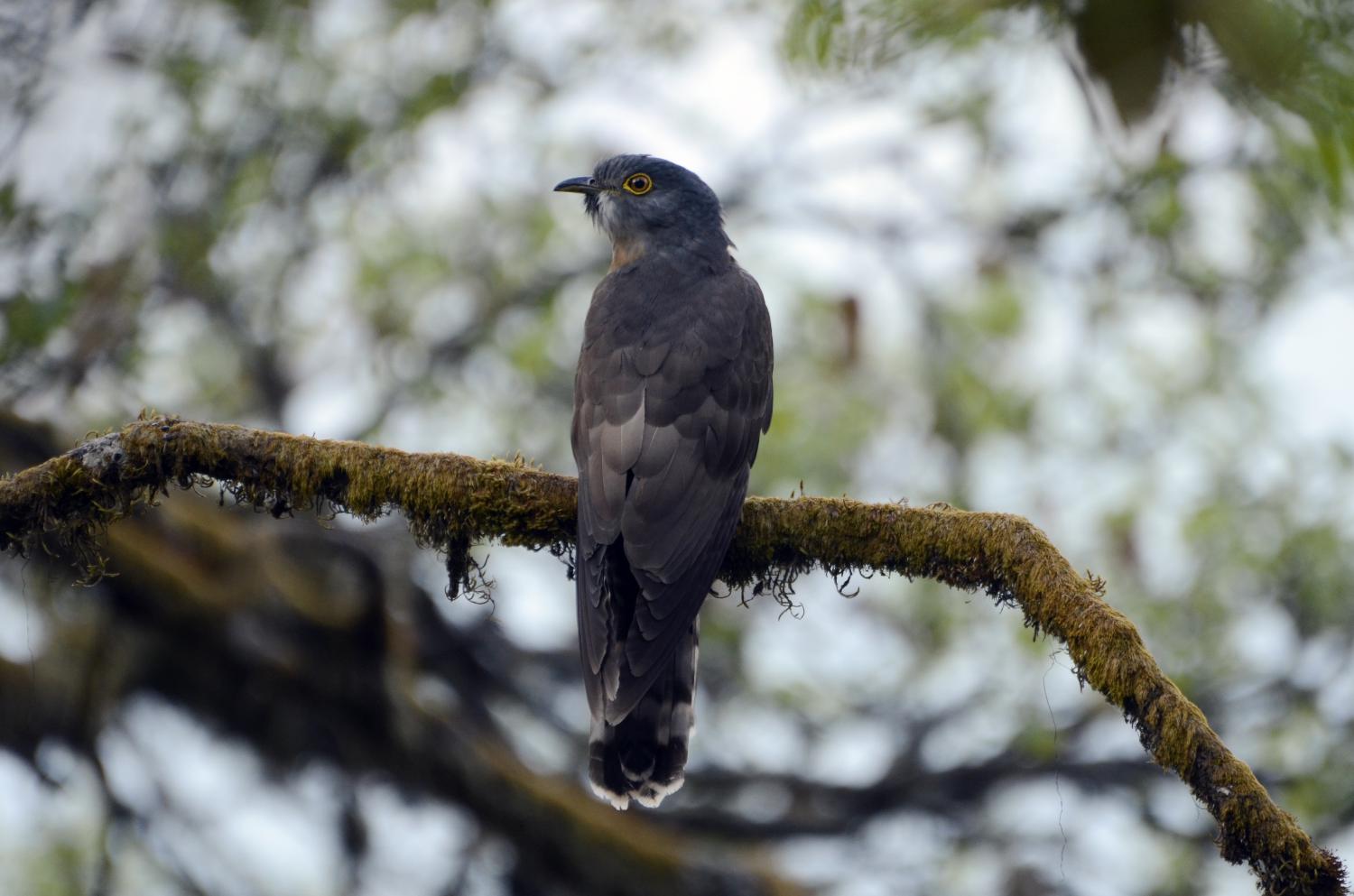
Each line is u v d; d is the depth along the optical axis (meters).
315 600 12.94
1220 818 6.23
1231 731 12.85
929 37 5.94
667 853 13.27
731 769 14.13
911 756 13.91
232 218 13.18
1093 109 4.24
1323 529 12.39
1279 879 6.09
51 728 12.20
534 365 14.21
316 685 12.74
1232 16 4.17
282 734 12.98
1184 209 11.95
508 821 12.98
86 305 12.48
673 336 8.80
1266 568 12.42
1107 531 12.63
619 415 8.48
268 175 13.37
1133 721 6.61
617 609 7.95
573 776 14.39
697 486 8.25
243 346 14.26
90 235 12.39
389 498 7.84
